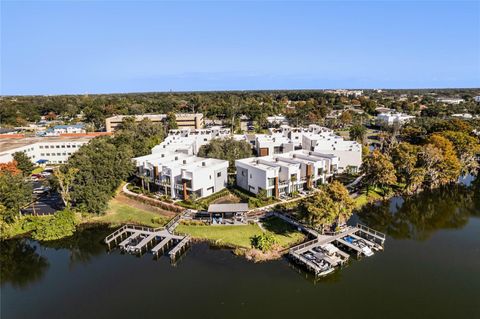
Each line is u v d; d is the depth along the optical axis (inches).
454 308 1549.0
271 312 1525.6
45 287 1765.5
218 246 2114.9
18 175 2645.2
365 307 1558.8
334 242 2149.4
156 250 2030.0
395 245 2183.8
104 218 2551.7
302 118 7337.6
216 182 2992.1
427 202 2967.5
